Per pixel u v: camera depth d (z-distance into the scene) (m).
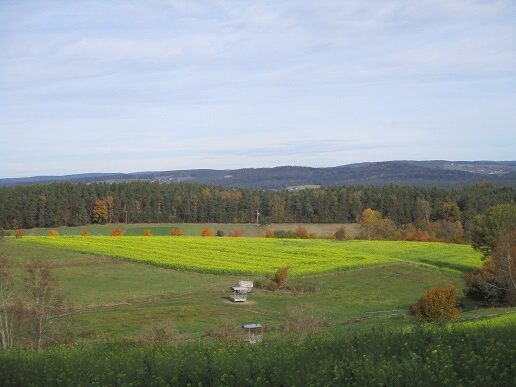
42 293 31.48
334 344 12.70
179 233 110.44
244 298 50.16
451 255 81.62
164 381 10.45
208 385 10.27
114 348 15.89
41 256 67.56
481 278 49.56
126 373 11.39
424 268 70.19
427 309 36.06
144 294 51.53
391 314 43.84
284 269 57.41
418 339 12.46
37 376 11.48
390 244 93.69
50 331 31.31
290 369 10.48
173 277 60.22
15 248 73.12
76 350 15.87
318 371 10.09
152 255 69.88
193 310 44.72
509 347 11.02
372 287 59.56
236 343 16.45
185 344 16.22
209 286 56.09
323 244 90.88
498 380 9.10
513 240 52.97
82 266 63.25
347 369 10.08
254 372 10.52
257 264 66.06
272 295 53.88
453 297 37.12
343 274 65.06
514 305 47.00
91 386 10.59
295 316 30.53
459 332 13.10
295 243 90.62
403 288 60.00
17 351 16.16
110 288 53.50
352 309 50.34
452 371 9.60
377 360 10.88
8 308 32.06
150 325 37.28
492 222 68.81
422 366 10.02
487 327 14.12
